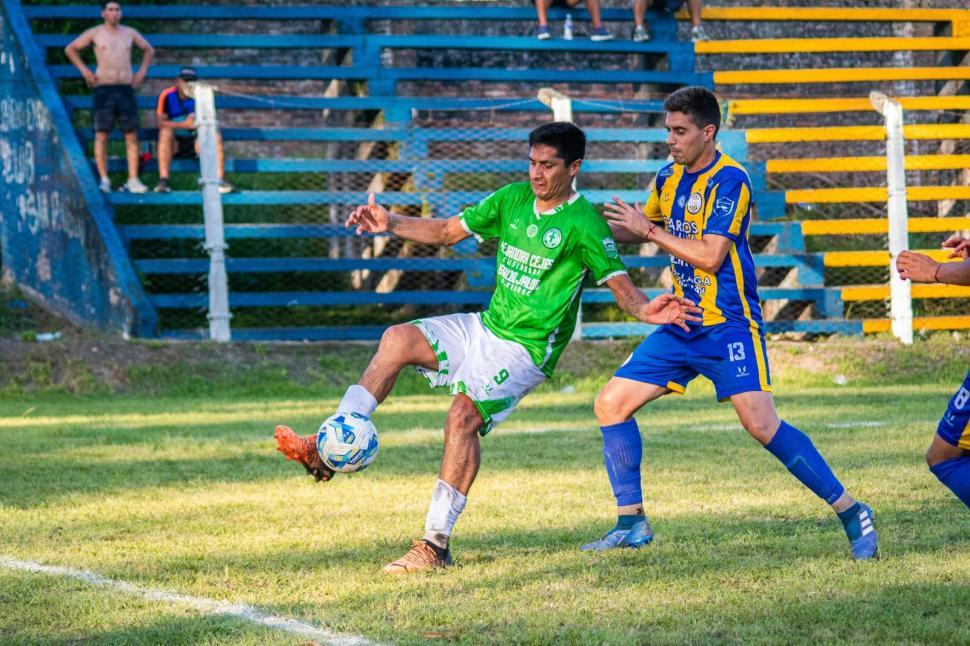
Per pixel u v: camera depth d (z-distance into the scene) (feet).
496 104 138.62
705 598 30.32
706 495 48.55
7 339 115.44
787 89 175.01
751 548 37.29
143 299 121.60
